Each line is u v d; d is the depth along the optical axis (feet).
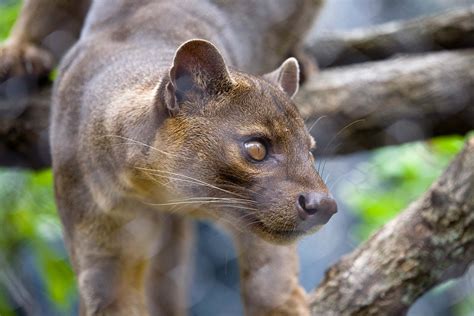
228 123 6.76
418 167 8.55
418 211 7.09
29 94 7.83
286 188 6.71
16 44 7.87
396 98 7.95
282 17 7.75
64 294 8.06
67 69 7.16
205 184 6.76
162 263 7.43
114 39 7.16
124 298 7.06
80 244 7.01
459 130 8.08
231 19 7.52
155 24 7.19
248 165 6.73
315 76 8.00
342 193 9.33
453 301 10.19
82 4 7.79
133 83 6.93
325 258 11.36
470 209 7.01
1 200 7.97
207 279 11.41
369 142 7.98
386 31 8.32
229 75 6.78
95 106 6.95
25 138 7.75
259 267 7.04
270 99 6.79
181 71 6.77
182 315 7.55
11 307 8.05
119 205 6.96
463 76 8.01
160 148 6.79
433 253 7.06
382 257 7.10
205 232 11.40
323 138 7.89
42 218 8.06
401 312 7.11
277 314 7.04
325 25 9.88
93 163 6.93
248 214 6.74
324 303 7.12
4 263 7.86
